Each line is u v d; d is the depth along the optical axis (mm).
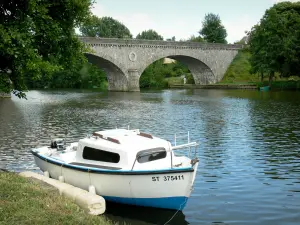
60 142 16594
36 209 10070
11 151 22891
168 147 13875
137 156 13195
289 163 19312
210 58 103812
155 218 12367
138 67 90562
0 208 9898
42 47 16500
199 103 54688
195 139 26156
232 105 50156
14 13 14570
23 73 15492
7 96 70750
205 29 139500
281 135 27094
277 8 90938
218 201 13969
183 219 12312
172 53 95500
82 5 16188
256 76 101688
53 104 55938
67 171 14164
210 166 18891
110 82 97938
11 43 13531
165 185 12453
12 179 12664
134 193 12781
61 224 9359
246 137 26562
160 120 36375
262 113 40531
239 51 111250
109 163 13562
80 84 120562
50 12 16062
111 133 14977
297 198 14273
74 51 17562
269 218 12430
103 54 84500
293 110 42750
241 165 19031
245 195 14625
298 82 83062
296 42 78312
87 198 11773
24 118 39000
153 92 87000
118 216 12484
